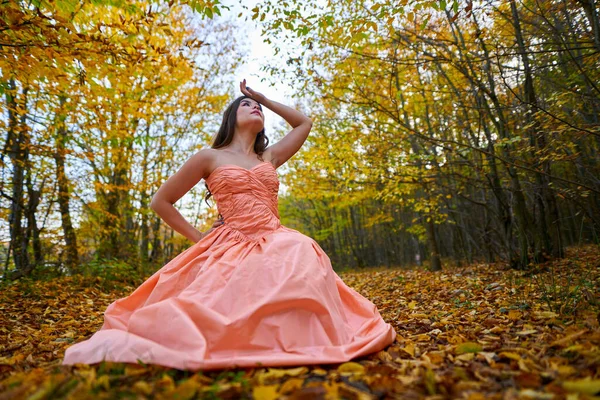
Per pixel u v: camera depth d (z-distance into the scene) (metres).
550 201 6.14
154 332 1.67
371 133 7.34
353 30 4.69
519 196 5.92
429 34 5.69
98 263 6.66
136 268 7.81
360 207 17.86
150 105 5.53
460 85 6.46
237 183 2.27
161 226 11.85
